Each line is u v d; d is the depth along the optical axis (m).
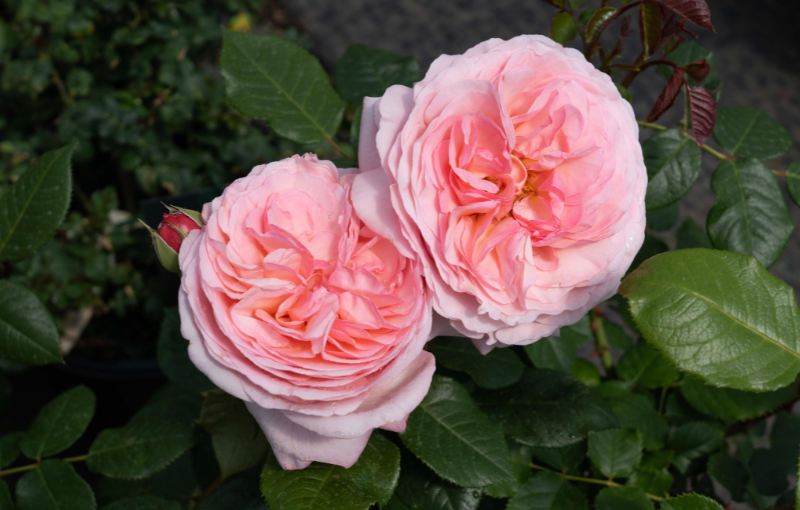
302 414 0.36
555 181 0.39
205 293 0.36
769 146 0.51
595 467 0.54
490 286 0.38
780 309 0.39
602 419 0.46
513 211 0.39
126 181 1.10
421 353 0.39
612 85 0.39
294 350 0.37
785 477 0.57
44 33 0.97
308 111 0.50
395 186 0.37
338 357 0.37
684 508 0.40
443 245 0.37
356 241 0.38
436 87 0.38
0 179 0.93
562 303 0.39
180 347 0.53
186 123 1.08
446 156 0.38
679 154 0.49
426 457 0.42
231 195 0.37
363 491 0.40
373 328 0.37
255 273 0.37
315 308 0.37
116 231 0.95
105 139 0.97
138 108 0.99
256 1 1.15
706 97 0.44
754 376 0.38
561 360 0.53
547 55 0.38
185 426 0.50
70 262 0.92
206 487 0.53
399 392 0.37
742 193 0.49
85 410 0.50
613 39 1.45
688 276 0.39
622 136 0.39
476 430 0.43
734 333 0.39
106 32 0.98
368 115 0.41
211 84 1.06
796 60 1.57
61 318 0.95
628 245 0.40
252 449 0.44
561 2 0.46
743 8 1.68
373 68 0.54
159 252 0.39
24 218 0.49
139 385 0.93
